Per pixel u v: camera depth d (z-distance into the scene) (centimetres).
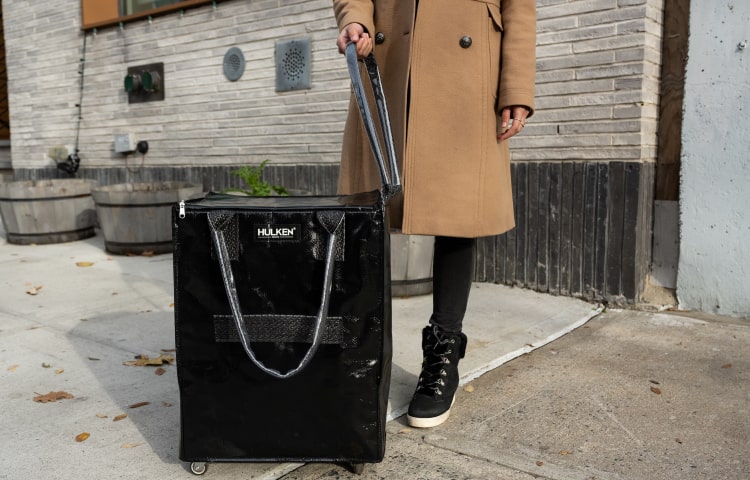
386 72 198
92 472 173
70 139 648
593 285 346
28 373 251
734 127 311
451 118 192
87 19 605
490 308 334
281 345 159
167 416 210
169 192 490
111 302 357
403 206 192
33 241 537
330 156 459
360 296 158
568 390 230
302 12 461
